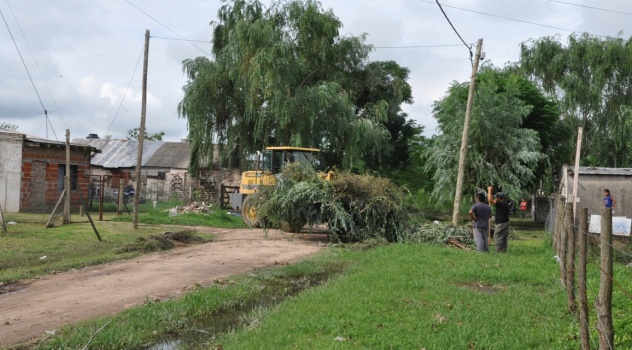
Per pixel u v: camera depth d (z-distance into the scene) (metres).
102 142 51.12
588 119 39.34
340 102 35.53
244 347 6.82
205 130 36.81
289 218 19.44
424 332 7.35
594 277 11.34
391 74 43.94
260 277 12.40
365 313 8.28
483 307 8.89
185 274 12.42
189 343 7.73
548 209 36.84
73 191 31.08
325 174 20.50
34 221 22.41
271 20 36.56
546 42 40.69
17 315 8.66
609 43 38.16
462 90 31.55
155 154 47.59
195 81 36.12
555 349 6.77
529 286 10.94
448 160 30.72
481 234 16.22
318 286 10.94
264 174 24.20
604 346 5.63
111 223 23.38
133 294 10.32
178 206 31.48
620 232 17.88
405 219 19.38
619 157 39.19
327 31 37.25
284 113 33.53
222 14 38.47
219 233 22.06
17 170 28.05
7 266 12.95
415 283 10.68
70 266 13.11
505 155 30.72
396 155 47.22
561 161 35.56
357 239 18.98
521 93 32.75
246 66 33.91
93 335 7.42
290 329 7.54
